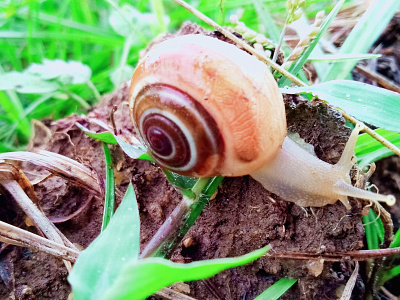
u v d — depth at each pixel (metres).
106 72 0.08
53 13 0.10
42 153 0.05
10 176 0.05
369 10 0.06
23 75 0.07
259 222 0.05
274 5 0.09
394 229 0.06
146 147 0.05
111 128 0.06
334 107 0.05
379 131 0.05
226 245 0.05
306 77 0.06
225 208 0.05
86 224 0.05
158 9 0.08
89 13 0.09
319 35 0.05
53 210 0.05
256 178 0.05
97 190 0.05
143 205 0.05
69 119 0.06
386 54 0.07
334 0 0.08
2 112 0.08
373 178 0.06
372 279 0.05
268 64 0.05
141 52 0.07
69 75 0.07
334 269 0.05
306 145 0.05
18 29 0.09
